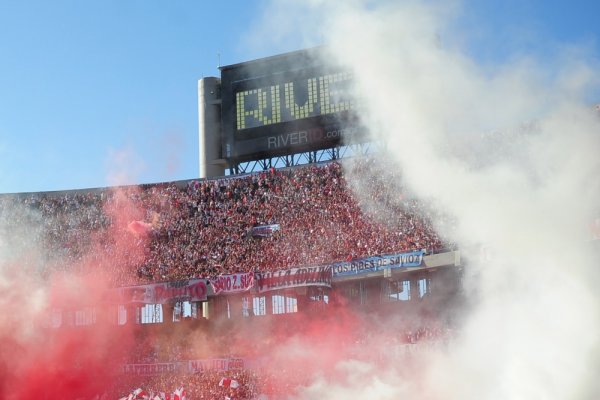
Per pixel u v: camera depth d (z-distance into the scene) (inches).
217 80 2549.2
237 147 2386.8
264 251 2197.3
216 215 2372.0
